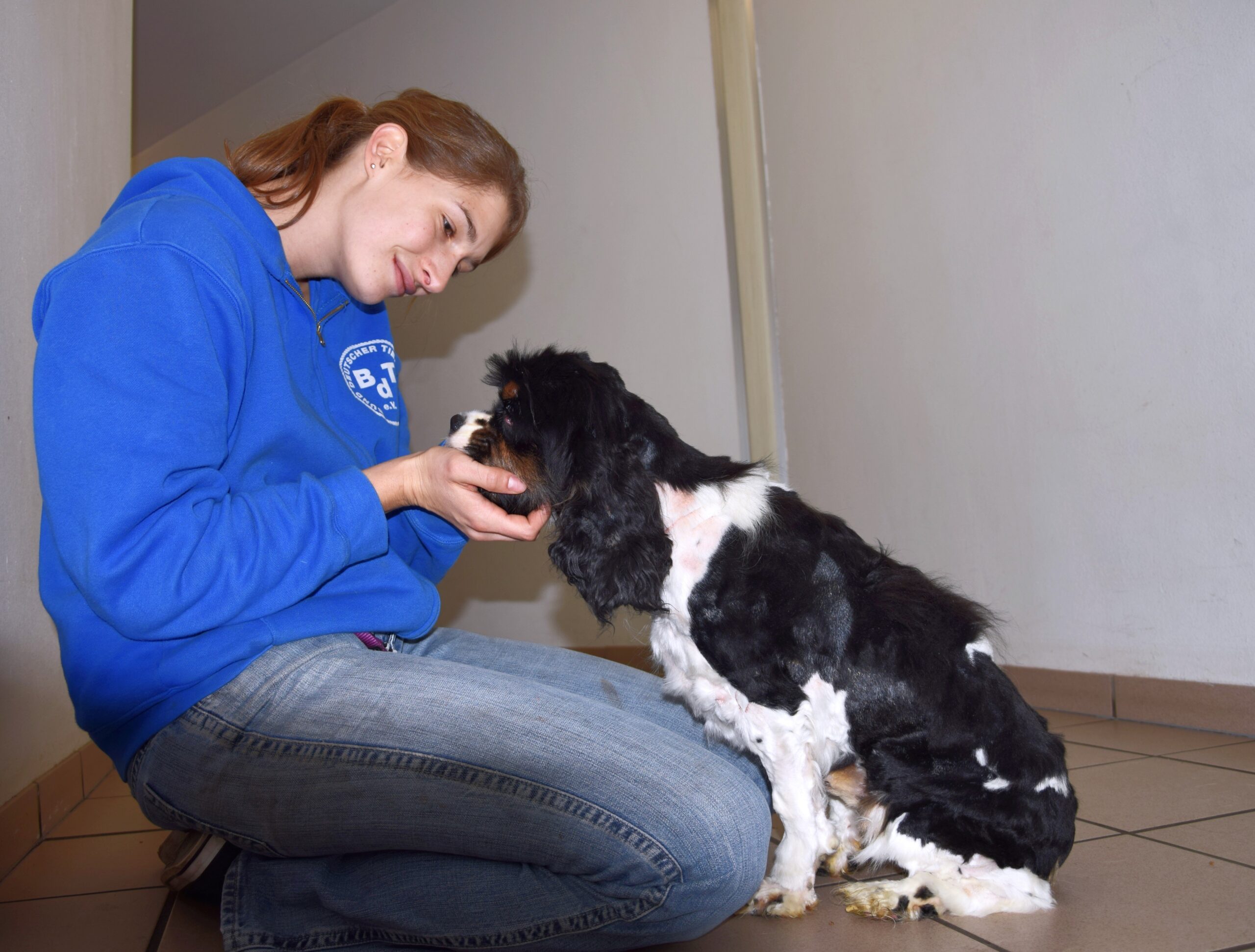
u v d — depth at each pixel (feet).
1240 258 9.92
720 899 5.11
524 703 5.41
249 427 5.88
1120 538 11.27
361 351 7.66
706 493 6.96
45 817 8.47
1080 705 11.75
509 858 5.12
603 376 7.32
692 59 16.29
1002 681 6.46
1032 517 12.30
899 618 6.54
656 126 16.78
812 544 6.80
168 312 5.15
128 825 8.77
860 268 14.65
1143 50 10.74
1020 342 12.32
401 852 5.41
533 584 18.01
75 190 10.06
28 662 8.36
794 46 15.56
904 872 7.00
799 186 15.69
